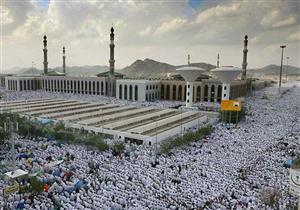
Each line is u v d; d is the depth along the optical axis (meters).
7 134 44.28
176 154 42.91
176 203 26.97
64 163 36.72
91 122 60.41
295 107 100.69
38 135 50.56
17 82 146.38
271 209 26.33
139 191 29.27
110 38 130.88
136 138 51.06
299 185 24.06
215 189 30.33
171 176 33.69
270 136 55.94
